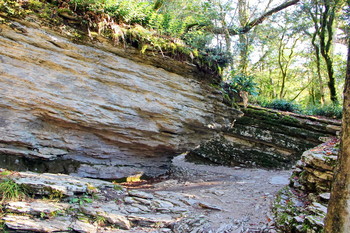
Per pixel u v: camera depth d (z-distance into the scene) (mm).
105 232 3891
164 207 5059
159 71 7203
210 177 9398
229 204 5742
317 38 18828
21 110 5551
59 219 3916
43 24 5727
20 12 5434
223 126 9031
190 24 8344
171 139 7676
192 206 5418
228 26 10477
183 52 7434
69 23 6059
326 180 4980
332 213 2195
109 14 6480
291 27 17062
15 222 3605
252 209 5375
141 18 7031
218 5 9945
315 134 11016
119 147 7227
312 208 4305
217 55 8297
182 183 8039
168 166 9398
